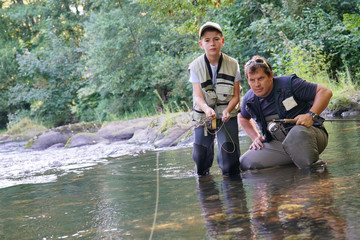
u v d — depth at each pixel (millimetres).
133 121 12750
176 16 16109
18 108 33500
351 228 1664
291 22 13953
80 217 2512
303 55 11398
